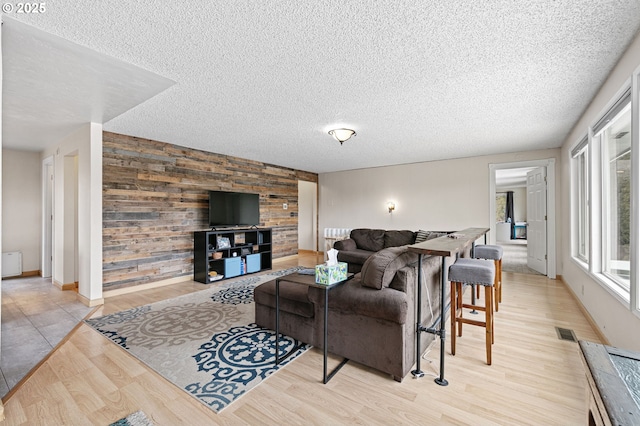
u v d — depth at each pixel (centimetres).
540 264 534
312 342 244
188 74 233
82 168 368
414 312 216
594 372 75
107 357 232
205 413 168
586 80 247
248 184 611
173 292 421
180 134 414
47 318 317
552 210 498
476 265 235
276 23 171
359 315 215
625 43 193
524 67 225
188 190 497
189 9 158
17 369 216
